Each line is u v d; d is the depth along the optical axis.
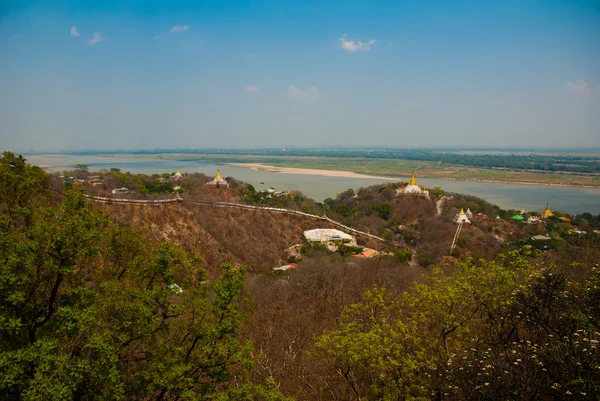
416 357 17.31
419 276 48.84
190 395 14.86
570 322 16.48
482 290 19.14
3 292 14.71
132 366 17.08
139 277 18.27
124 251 19.39
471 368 14.91
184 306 16.64
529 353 14.68
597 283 17.06
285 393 22.69
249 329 30.67
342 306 37.06
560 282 17.38
